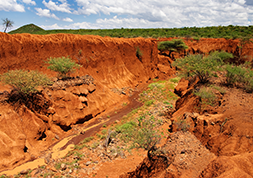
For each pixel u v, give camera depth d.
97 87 24.44
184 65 20.86
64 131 17.44
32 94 16.36
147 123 17.23
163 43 49.81
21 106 15.19
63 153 14.03
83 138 16.45
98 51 29.94
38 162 12.81
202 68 17.95
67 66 21.22
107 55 31.22
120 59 33.47
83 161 12.65
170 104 22.89
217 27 78.75
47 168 11.98
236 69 16.83
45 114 16.72
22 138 13.62
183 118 14.33
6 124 13.62
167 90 29.59
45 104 16.92
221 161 7.58
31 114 15.39
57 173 11.30
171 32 71.38
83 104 20.20
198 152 10.62
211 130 11.55
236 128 10.25
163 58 48.31
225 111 12.41
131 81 33.28
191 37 57.47
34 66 22.47
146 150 13.16
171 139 12.84
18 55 21.11
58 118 17.25
